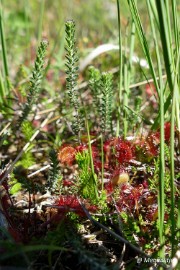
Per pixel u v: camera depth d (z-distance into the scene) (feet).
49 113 1.16
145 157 0.92
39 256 0.75
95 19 1.84
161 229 0.71
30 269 0.69
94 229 0.82
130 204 0.84
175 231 0.68
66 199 0.80
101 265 0.67
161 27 0.67
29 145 1.01
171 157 0.68
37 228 0.81
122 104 1.07
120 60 0.96
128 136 1.02
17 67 1.51
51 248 0.65
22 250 0.61
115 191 0.84
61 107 1.12
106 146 0.94
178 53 0.72
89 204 0.82
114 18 1.79
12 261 0.68
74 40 0.89
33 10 1.96
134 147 0.94
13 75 1.48
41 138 1.13
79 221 0.82
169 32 0.73
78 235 0.77
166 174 0.86
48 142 1.07
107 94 0.94
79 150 0.91
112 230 0.81
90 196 0.81
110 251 0.79
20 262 0.68
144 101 1.21
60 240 0.73
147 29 1.53
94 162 0.93
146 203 0.84
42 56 0.97
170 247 0.76
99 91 1.05
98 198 0.82
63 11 1.98
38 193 0.94
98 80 1.05
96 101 1.05
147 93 1.23
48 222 0.79
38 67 0.98
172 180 0.69
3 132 1.09
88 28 1.80
